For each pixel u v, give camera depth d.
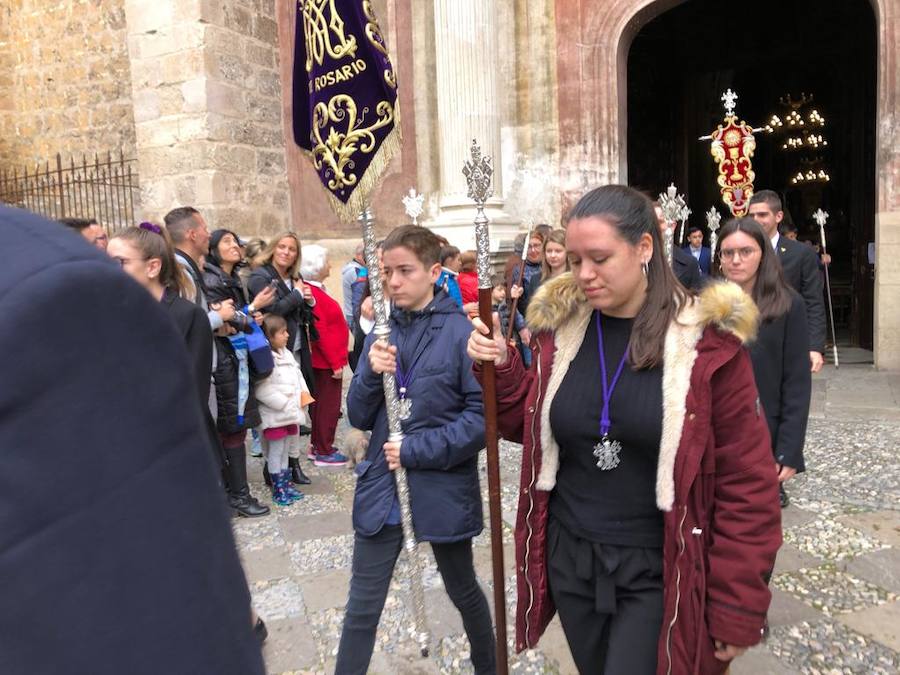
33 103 12.77
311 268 5.68
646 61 16.42
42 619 0.52
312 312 5.50
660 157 16.83
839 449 5.56
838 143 20.55
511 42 9.84
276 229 10.70
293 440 5.19
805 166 20.80
